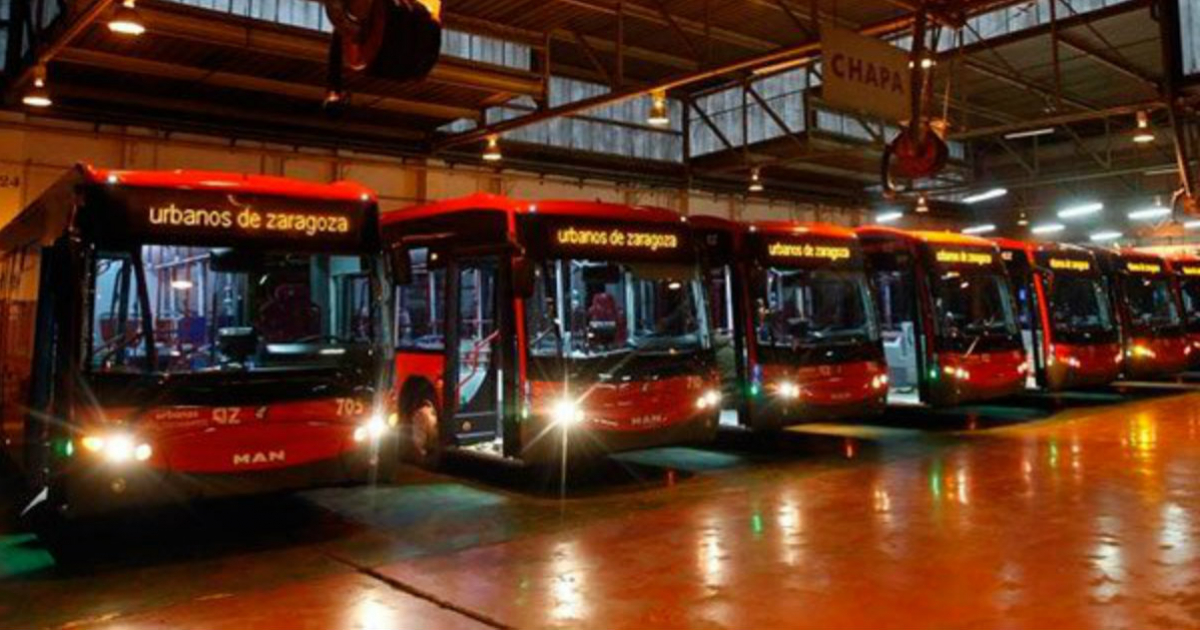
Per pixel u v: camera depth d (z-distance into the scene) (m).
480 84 13.83
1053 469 9.77
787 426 11.23
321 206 7.51
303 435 7.06
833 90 8.73
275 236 7.24
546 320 8.91
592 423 8.86
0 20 13.70
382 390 7.59
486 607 5.57
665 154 21.14
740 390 11.35
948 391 12.99
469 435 10.02
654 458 11.37
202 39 11.51
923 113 10.39
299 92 14.20
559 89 19.30
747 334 11.24
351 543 7.25
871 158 19.92
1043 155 25.52
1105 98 20.45
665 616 5.32
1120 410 15.22
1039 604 5.34
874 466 10.38
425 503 8.78
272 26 11.82
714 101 20.83
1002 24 15.98
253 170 15.91
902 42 16.38
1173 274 19.42
